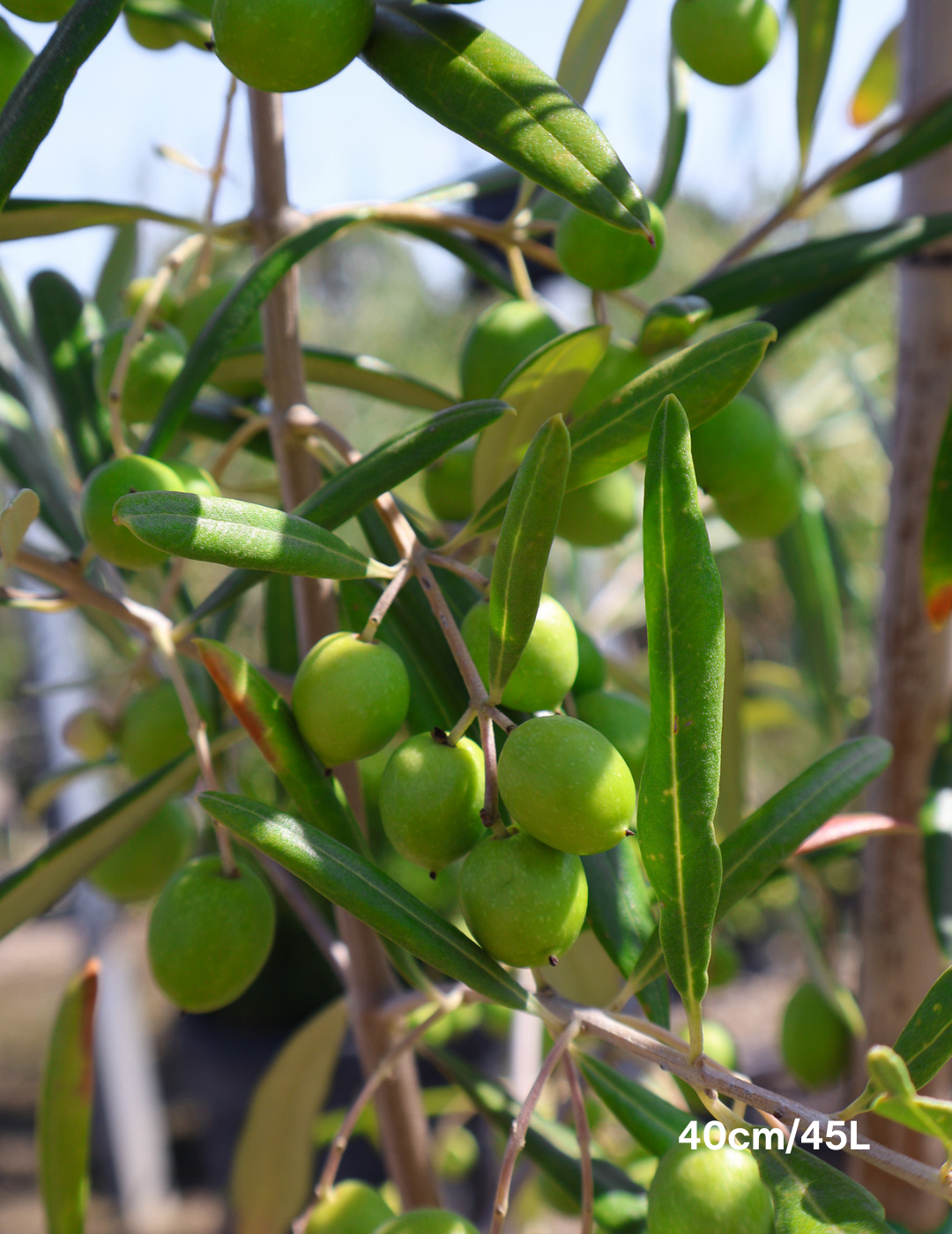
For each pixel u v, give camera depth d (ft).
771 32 0.87
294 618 1.11
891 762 1.09
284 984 3.89
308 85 0.69
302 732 0.71
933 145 0.99
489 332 0.87
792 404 1.86
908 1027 0.65
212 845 1.36
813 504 1.35
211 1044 3.96
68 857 0.88
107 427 1.03
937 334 1.04
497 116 0.67
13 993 5.31
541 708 0.73
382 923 0.67
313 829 0.67
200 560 0.66
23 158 0.68
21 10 0.76
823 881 1.20
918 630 1.06
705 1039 1.06
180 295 0.98
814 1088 1.17
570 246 0.82
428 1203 0.97
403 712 0.71
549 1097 1.35
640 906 0.79
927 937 1.09
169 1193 3.93
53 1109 0.90
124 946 3.57
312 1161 1.17
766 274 0.97
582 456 0.72
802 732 3.07
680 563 0.64
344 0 0.67
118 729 1.04
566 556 1.83
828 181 0.99
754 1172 0.64
